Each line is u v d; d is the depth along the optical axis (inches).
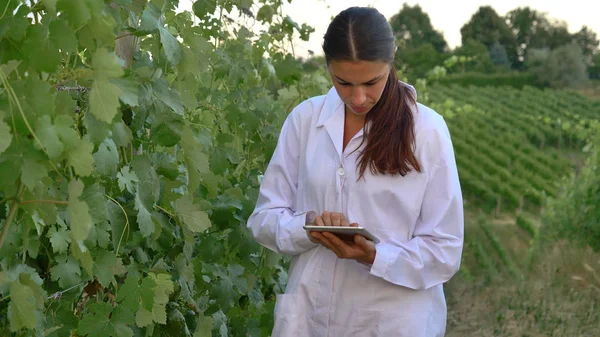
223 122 142.6
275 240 101.7
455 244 97.7
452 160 98.5
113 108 66.4
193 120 128.1
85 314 92.0
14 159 64.5
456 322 318.7
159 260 106.1
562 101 1301.7
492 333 300.8
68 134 64.1
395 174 97.3
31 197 71.1
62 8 68.1
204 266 131.4
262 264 147.1
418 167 96.9
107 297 103.3
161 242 107.5
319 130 102.0
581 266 427.2
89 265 72.8
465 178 700.7
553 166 868.0
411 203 97.7
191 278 113.9
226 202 132.6
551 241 468.4
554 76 1432.1
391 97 97.1
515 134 968.3
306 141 103.1
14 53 69.1
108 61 66.3
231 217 132.0
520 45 1777.8
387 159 96.2
